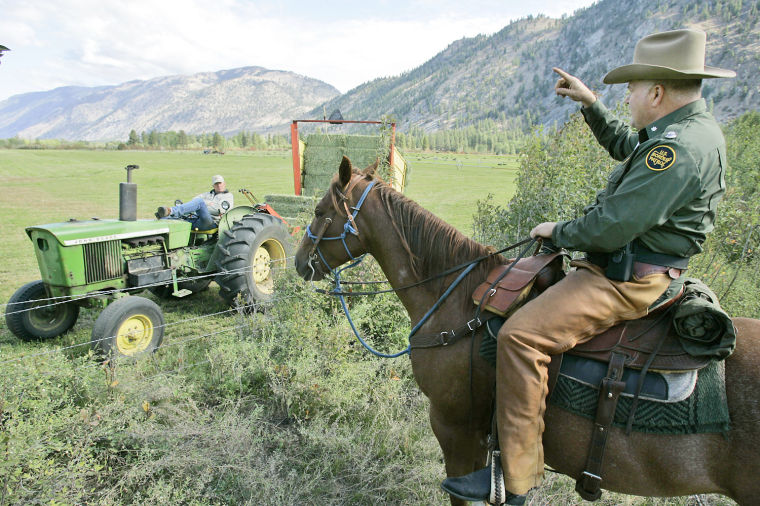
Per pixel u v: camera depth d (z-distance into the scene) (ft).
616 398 6.06
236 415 12.40
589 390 6.27
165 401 12.89
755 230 20.83
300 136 34.35
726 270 19.35
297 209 32.12
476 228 23.58
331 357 13.76
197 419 12.13
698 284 6.50
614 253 6.01
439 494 10.37
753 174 34.65
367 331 16.60
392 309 17.03
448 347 7.58
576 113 19.94
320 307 16.24
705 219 5.74
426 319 8.09
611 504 9.92
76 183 93.66
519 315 6.37
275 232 23.30
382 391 13.21
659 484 6.11
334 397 12.52
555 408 6.54
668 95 6.03
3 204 62.39
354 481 10.85
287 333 15.35
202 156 227.40
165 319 21.66
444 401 7.70
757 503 5.59
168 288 24.12
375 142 31.37
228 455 10.91
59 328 19.01
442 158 268.21
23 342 18.40
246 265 21.57
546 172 20.02
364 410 12.82
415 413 13.05
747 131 46.44
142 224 20.13
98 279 18.38
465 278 7.81
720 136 5.71
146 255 20.33
